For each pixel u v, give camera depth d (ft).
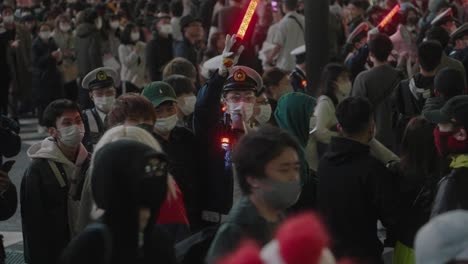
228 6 73.10
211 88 32.07
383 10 78.28
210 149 32.27
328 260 17.51
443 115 27.61
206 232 23.97
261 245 20.45
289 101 36.22
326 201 30.30
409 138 30.45
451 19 64.49
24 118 94.22
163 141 32.35
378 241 30.48
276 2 83.56
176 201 28.55
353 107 30.01
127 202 18.44
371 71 49.96
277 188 20.61
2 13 90.38
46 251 32.68
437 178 29.94
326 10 50.98
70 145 32.86
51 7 105.60
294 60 71.92
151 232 19.38
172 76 38.63
